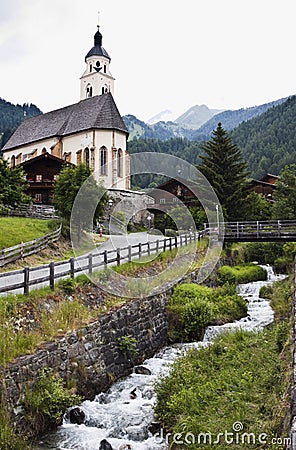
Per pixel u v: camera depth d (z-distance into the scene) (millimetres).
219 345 12219
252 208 39125
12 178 30375
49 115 58250
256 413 7461
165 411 9008
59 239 22625
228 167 39844
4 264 16438
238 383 8914
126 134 49969
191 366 10602
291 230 30188
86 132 49438
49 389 8984
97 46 70188
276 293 21016
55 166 40000
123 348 12445
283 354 9648
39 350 9375
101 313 12391
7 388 8211
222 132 41000
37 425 8547
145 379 11961
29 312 10438
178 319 16078
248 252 34750
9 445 7430
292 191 37906
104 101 50500
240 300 18516
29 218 28328
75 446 8234
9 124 141125
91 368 10906
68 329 10750
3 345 8820
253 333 13453
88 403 10148
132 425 9000
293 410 5535
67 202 24234
